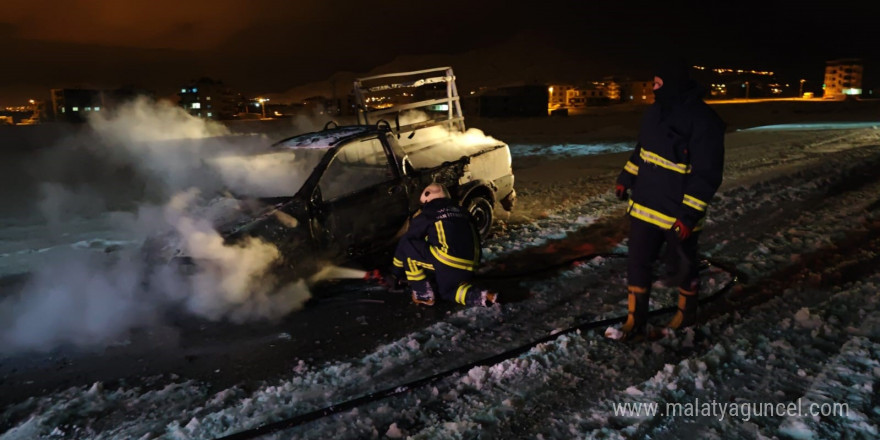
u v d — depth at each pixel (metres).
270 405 3.22
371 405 3.14
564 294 4.75
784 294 4.30
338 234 5.04
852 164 10.23
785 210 7.11
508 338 3.95
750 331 3.72
